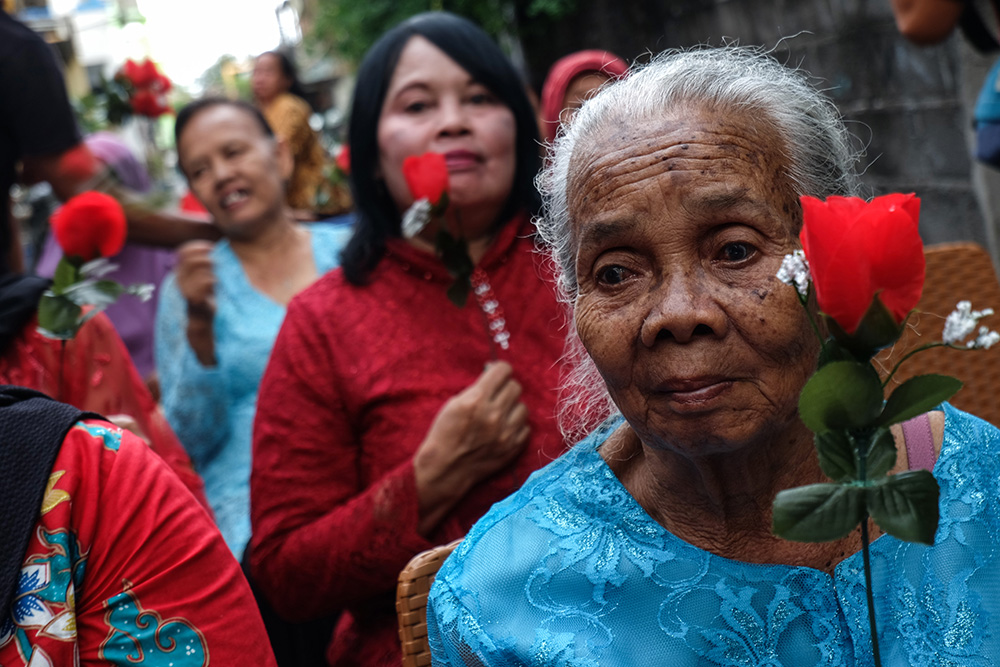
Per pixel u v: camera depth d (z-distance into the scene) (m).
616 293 1.07
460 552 1.28
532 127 2.19
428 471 1.88
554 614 1.19
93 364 2.05
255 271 3.16
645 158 1.04
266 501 2.01
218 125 3.14
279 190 3.23
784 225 1.04
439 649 1.29
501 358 2.02
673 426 1.05
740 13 5.78
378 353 2.02
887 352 1.46
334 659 2.01
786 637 1.12
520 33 7.41
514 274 2.08
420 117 2.11
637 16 6.78
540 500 1.26
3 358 1.99
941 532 1.13
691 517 1.18
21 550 1.16
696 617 1.14
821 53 5.11
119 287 1.83
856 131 4.98
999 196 3.90
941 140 4.32
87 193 1.80
